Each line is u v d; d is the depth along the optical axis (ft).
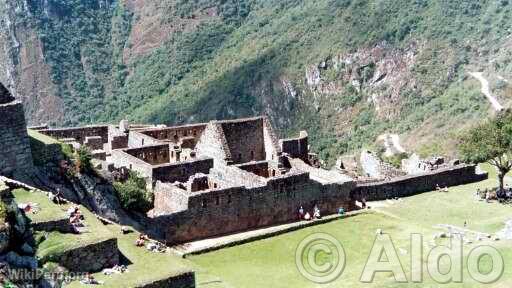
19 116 142.92
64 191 147.43
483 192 214.90
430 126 582.35
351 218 188.85
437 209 199.52
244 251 162.71
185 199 168.66
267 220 182.39
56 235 116.57
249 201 178.81
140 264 119.85
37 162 148.66
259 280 142.31
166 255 126.62
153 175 184.44
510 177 240.12
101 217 146.51
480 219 189.16
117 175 169.99
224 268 150.10
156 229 162.71
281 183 184.24
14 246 109.19
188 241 168.04
